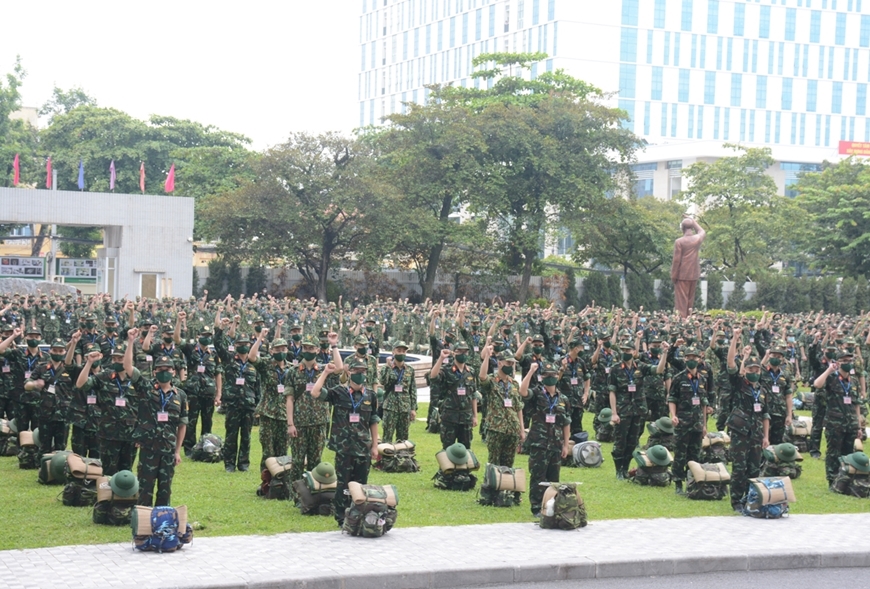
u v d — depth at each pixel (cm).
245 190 5734
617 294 7006
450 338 2172
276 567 1100
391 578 1084
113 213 5325
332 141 5828
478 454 1988
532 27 11812
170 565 1098
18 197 5128
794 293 7244
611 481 1736
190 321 3325
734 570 1210
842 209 7256
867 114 13375
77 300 3650
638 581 1153
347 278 6700
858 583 1170
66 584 1016
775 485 1462
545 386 1425
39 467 1638
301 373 1492
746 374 1516
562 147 6419
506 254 6912
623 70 11950
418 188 6150
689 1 12256
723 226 7469
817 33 13025
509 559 1166
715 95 12531
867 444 2239
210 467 1741
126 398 1448
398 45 13662
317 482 1377
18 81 7475
